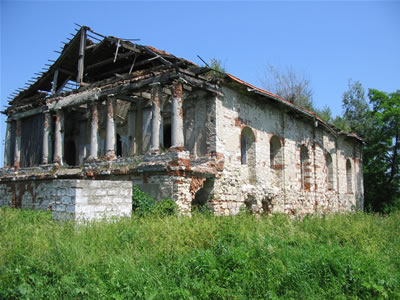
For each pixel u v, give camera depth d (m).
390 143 33.66
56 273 6.92
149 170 14.97
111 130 17.41
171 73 15.27
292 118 22.47
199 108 17.03
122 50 19.00
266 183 19.45
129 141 19.38
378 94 34.81
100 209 11.34
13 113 23.19
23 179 20.75
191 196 14.94
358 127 34.94
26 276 6.81
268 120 20.19
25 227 10.50
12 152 23.23
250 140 19.08
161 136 15.84
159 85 15.79
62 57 20.45
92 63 21.03
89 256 7.75
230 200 16.81
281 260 7.99
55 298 6.35
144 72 16.38
